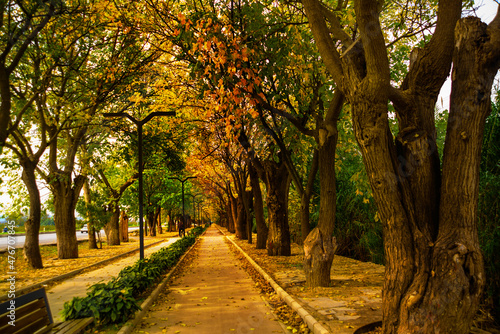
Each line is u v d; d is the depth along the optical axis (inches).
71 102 569.0
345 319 234.7
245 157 745.6
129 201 1453.0
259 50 366.6
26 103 464.1
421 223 177.8
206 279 453.1
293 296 310.2
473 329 204.2
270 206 670.5
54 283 446.3
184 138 788.6
